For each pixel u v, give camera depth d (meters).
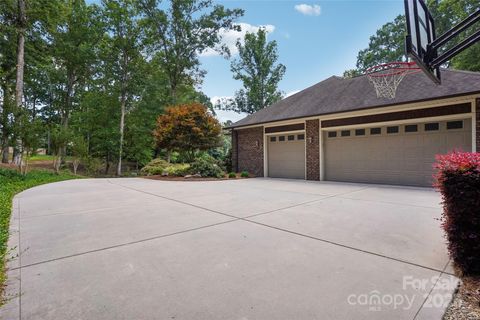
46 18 15.03
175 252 3.10
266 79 28.83
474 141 7.65
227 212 5.21
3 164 14.66
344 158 10.88
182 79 22.55
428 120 8.55
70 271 2.61
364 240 3.47
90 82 21.83
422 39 4.03
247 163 14.82
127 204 6.16
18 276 2.51
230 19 21.50
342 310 1.92
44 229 4.11
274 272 2.55
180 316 1.87
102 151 20.55
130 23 18.36
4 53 15.61
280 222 4.43
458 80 8.53
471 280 2.35
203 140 14.29
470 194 2.48
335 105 11.24
